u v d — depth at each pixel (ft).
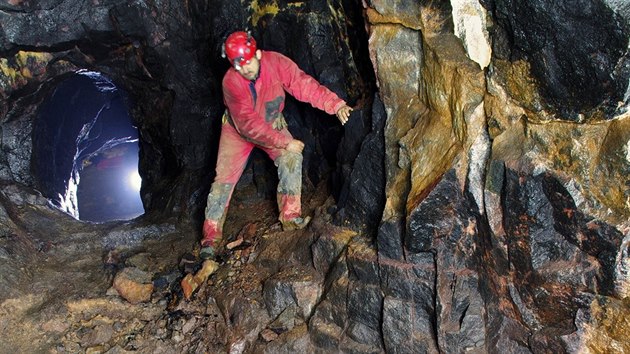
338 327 10.14
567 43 6.18
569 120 6.70
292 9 12.80
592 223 6.87
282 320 10.68
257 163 15.80
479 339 8.65
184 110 18.03
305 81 10.73
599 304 7.27
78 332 11.18
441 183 8.12
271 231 12.82
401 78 9.28
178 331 11.20
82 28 16.07
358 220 10.61
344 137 11.50
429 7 8.25
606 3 5.66
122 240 14.55
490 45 7.18
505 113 7.38
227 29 14.85
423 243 8.59
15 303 11.49
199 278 12.20
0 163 17.71
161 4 15.90
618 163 6.55
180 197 16.72
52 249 13.84
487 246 8.10
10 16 15.17
